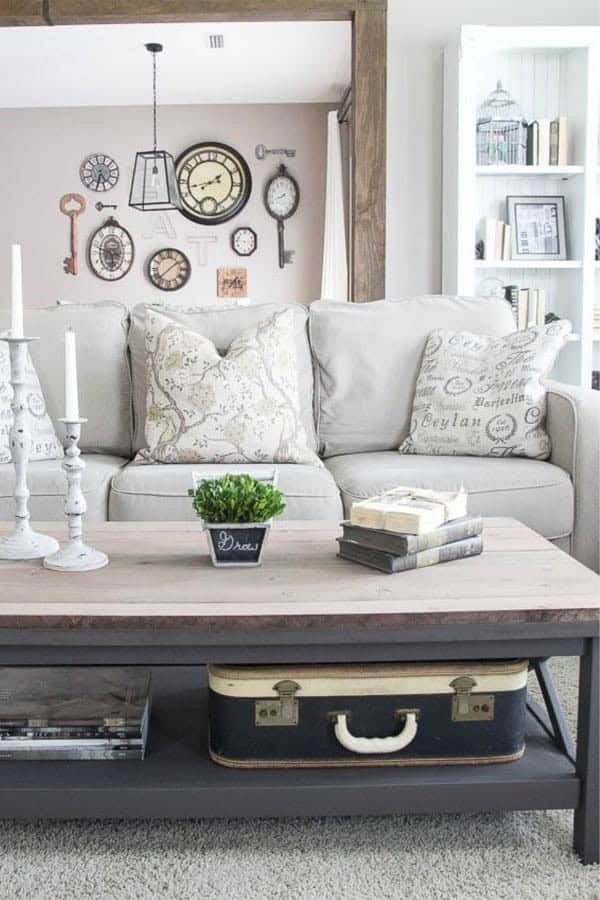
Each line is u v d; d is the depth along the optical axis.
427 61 4.49
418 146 4.53
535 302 4.53
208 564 1.67
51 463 2.70
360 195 4.44
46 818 1.60
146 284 7.60
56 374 3.00
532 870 1.50
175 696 1.85
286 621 1.40
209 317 3.03
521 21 4.47
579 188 4.42
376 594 1.48
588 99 4.31
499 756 1.56
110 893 1.44
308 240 7.54
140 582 1.55
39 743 1.56
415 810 1.49
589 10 4.46
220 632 1.41
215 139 7.50
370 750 1.51
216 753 1.54
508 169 4.36
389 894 1.43
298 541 1.85
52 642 1.41
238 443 2.71
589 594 1.49
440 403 2.89
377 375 3.04
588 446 2.61
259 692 1.52
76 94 7.13
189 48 5.92
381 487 2.54
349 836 1.60
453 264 4.39
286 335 2.90
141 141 7.51
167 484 2.50
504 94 4.40
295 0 4.34
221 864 1.52
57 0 4.32
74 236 7.58
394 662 1.53
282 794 1.47
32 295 7.62
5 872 1.49
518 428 2.76
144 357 3.02
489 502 2.55
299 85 6.93
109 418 3.02
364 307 3.17
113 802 1.47
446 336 3.03
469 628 1.43
